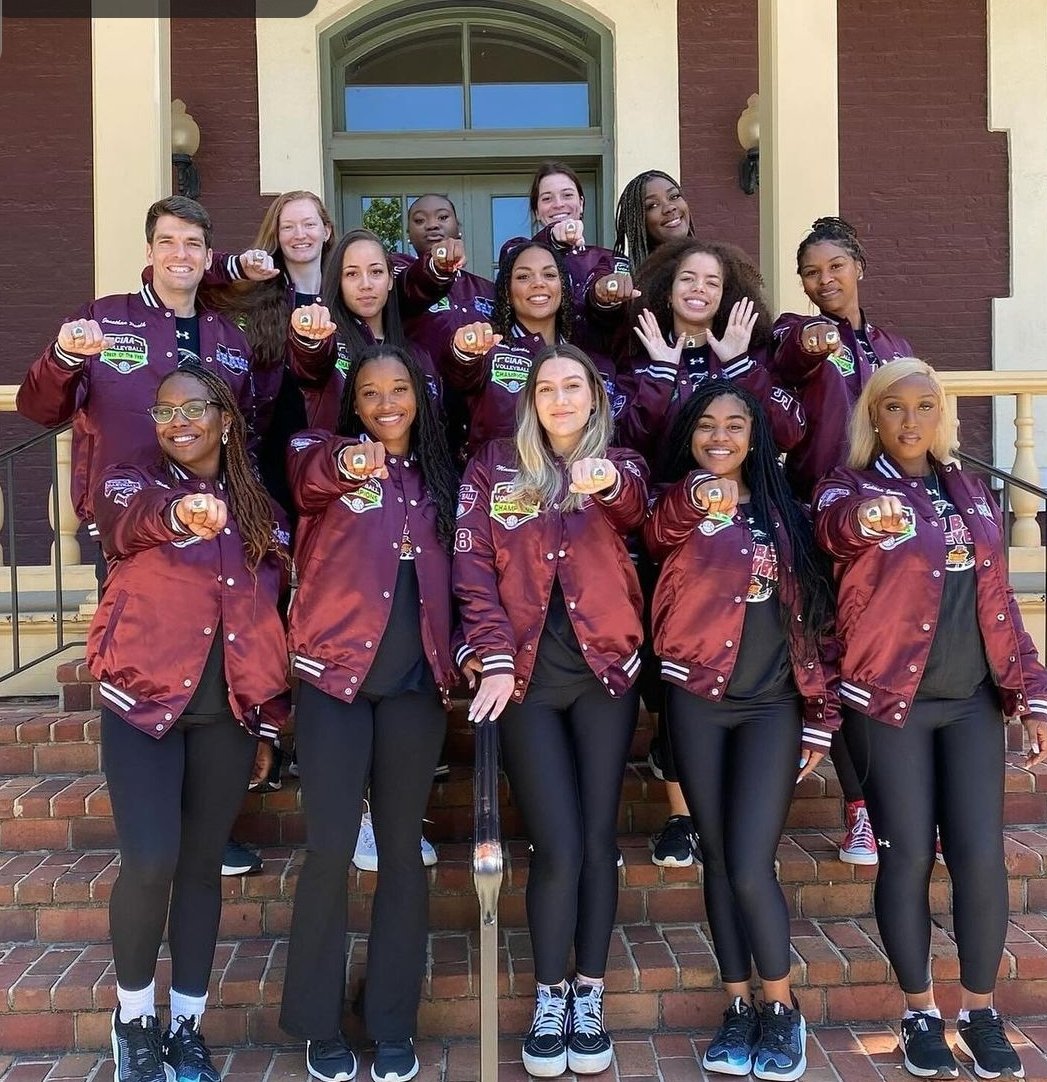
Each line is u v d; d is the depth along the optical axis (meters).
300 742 2.45
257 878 2.99
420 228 3.92
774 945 2.47
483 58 6.10
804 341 2.70
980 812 2.48
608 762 2.53
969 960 2.52
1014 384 4.41
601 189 6.07
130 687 2.32
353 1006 2.72
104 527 2.33
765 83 4.01
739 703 2.51
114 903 2.32
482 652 2.39
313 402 2.78
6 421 5.77
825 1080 2.53
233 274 2.90
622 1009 2.76
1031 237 5.86
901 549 2.45
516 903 3.00
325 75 5.87
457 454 3.09
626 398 2.93
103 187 3.90
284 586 2.54
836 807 3.34
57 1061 2.66
